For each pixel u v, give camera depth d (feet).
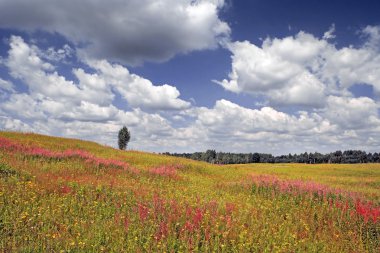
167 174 90.38
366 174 169.58
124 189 59.88
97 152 129.59
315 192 68.18
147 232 38.01
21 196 47.60
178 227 41.27
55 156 92.99
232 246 36.78
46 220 39.65
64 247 32.22
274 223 47.39
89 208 45.70
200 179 92.99
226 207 51.31
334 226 49.03
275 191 72.64
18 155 86.84
